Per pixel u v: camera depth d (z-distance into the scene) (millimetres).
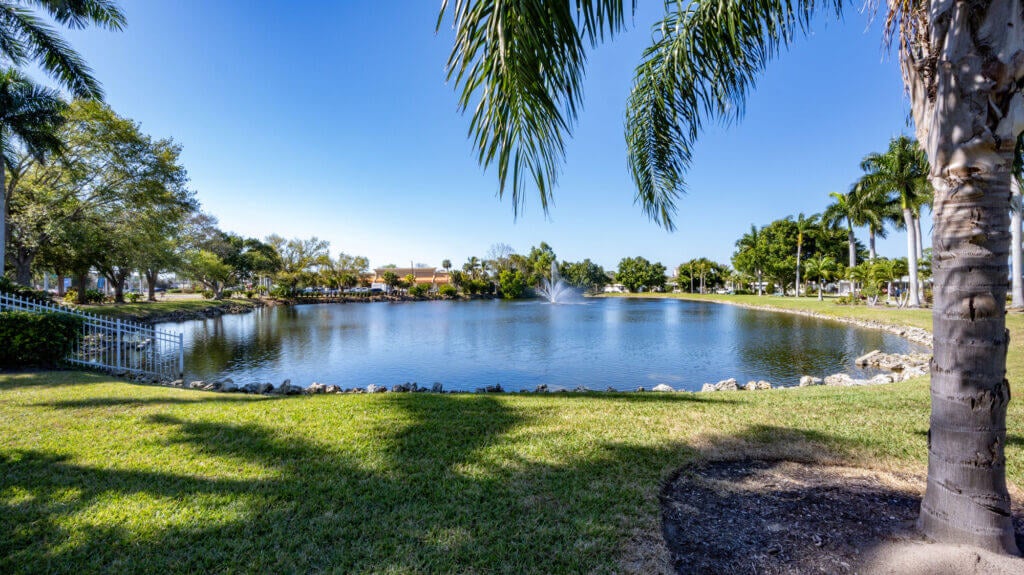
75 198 14320
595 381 8875
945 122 1772
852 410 4332
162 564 1914
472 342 14625
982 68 1665
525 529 2182
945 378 1834
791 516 2217
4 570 1853
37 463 2916
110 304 22250
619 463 2988
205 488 2598
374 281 67812
